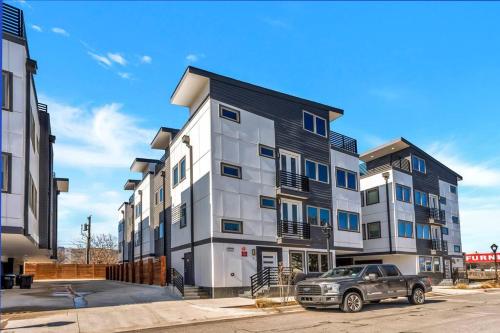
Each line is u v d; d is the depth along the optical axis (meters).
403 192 38.81
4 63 17.88
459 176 49.00
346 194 31.97
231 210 23.73
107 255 78.69
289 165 27.77
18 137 17.97
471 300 20.50
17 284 28.81
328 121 31.22
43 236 26.56
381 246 37.62
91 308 17.42
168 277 27.03
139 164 40.53
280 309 16.97
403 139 39.66
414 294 18.20
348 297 15.77
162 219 33.09
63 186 41.97
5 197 17.30
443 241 43.09
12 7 18.84
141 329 13.28
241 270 23.44
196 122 25.92
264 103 26.92
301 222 27.47
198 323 14.26
